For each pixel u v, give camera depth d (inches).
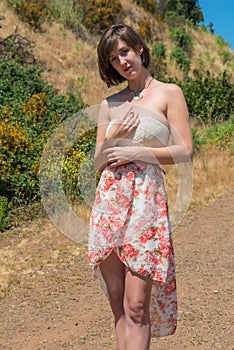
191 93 719.7
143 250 105.0
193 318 174.2
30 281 218.2
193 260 249.9
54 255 253.4
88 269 236.2
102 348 152.6
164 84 113.2
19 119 397.4
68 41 796.6
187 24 1186.6
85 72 721.6
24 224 306.0
